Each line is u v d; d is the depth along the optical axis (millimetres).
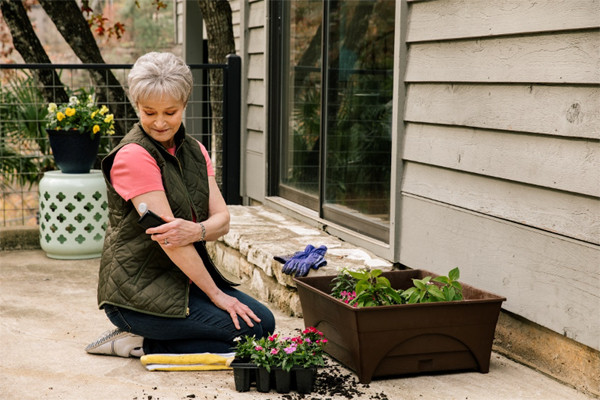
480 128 3777
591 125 3111
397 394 3176
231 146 6887
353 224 5164
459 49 3900
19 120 8547
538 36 3373
